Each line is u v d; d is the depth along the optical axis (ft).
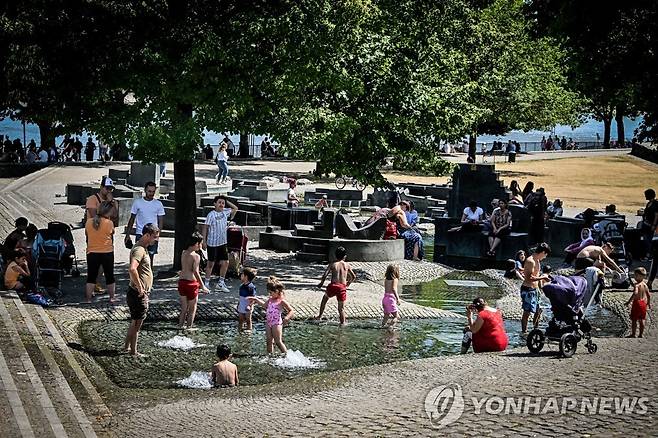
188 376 56.08
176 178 88.99
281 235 109.91
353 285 89.20
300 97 90.02
